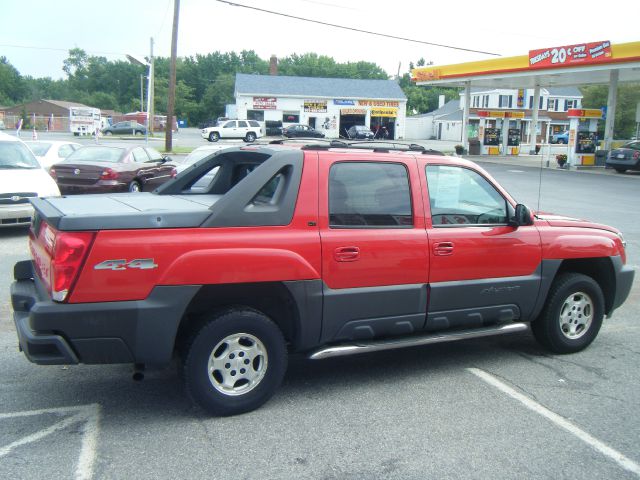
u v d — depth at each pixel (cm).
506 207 525
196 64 11481
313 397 462
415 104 10825
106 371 507
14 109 8338
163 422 415
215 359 415
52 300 378
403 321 475
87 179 1373
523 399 467
